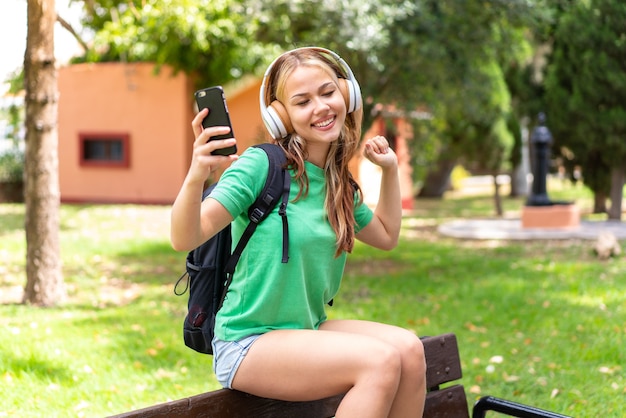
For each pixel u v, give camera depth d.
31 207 7.17
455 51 10.21
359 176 16.02
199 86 18.03
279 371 2.32
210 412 2.34
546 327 6.43
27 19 6.89
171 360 5.40
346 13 8.75
